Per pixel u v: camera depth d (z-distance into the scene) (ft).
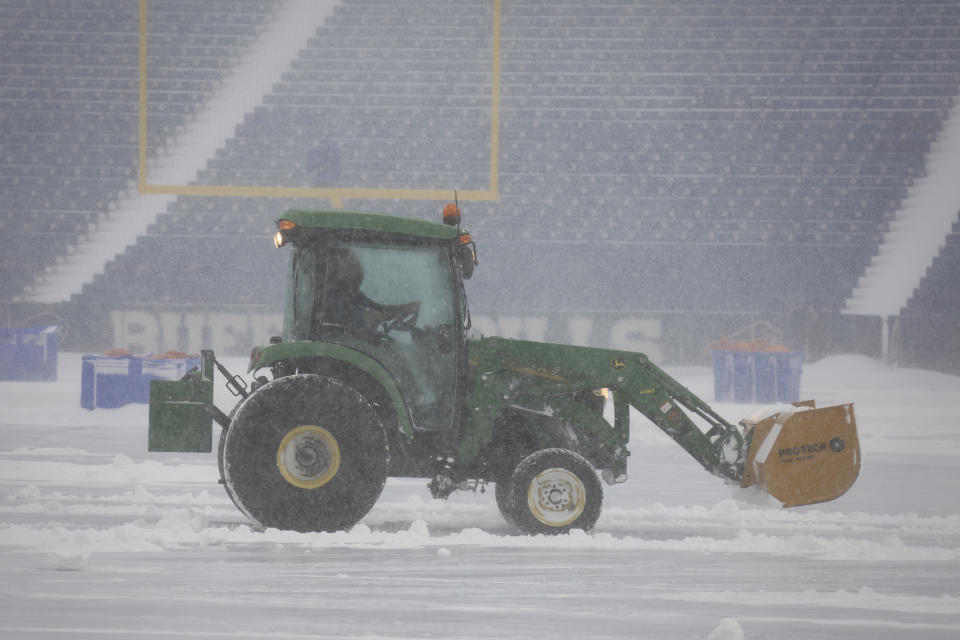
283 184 379.35
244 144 386.52
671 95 386.73
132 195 377.50
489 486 120.67
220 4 403.34
